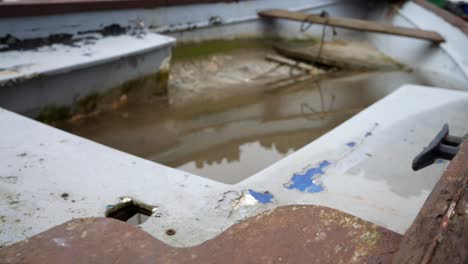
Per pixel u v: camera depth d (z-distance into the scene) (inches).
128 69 132.0
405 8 236.2
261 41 222.5
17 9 122.2
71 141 69.1
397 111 89.3
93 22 142.1
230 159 108.9
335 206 56.2
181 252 33.6
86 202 53.5
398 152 71.8
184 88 160.4
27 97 108.3
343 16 270.5
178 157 108.7
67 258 32.1
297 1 239.0
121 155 65.6
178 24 178.5
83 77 119.8
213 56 196.4
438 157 51.6
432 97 98.3
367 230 34.0
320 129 128.7
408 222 53.8
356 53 224.7
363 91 165.6
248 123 131.7
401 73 187.9
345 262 31.4
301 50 223.3
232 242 34.3
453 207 31.5
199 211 53.1
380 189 60.9
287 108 145.9
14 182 56.7
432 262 27.9
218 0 195.3
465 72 155.8
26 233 47.3
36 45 126.4
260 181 60.8
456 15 207.2
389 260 30.8
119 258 32.6
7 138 68.6
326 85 172.9
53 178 58.2
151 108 138.2
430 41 190.7
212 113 138.5
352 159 68.8
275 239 34.2
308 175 63.2
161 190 56.9
